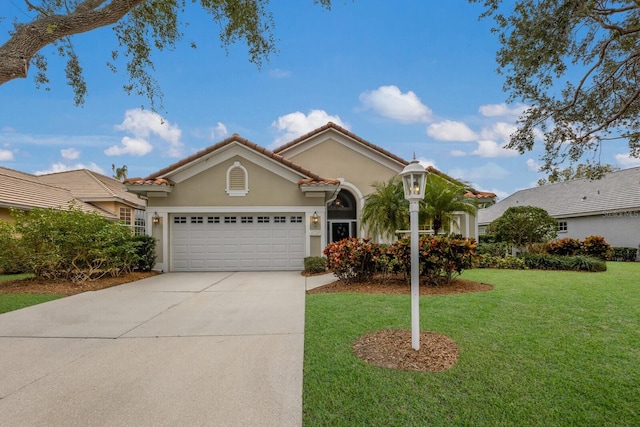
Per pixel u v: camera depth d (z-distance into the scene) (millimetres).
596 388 3633
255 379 4035
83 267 11555
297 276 12547
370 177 17781
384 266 9805
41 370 4387
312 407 3396
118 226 12094
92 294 9398
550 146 6355
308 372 4156
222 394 3697
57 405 3527
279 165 14062
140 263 13227
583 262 12875
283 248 14336
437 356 4488
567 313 6484
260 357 4715
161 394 3723
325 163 17750
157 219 13859
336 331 5664
